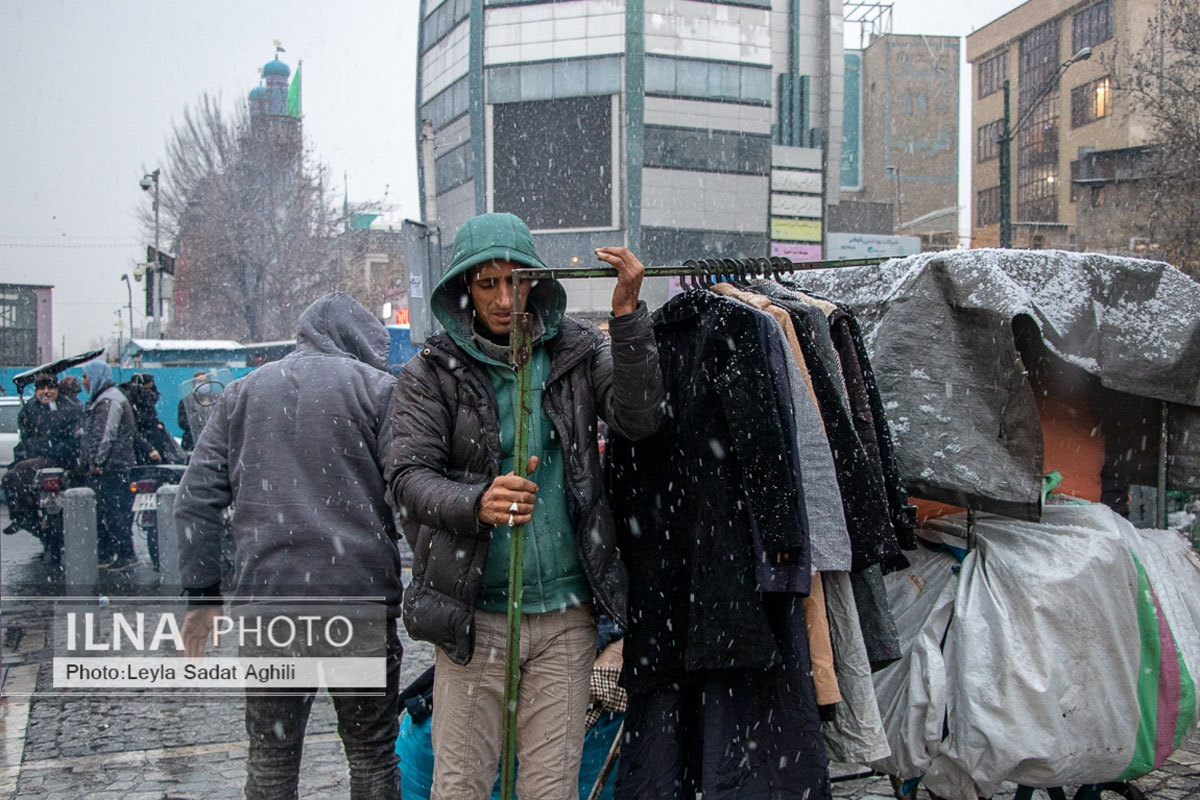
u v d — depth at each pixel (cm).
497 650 254
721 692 265
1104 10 3994
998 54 4919
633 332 242
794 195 4041
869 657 282
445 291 250
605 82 3819
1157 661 298
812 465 260
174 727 469
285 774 300
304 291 3572
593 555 253
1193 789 385
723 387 256
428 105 4462
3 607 732
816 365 271
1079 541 302
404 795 330
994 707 289
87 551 780
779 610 262
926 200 5906
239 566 300
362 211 4219
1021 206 4703
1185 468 352
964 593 308
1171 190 1794
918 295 310
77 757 429
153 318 2834
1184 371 328
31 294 4394
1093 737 290
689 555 269
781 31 4019
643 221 3822
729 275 276
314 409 302
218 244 3462
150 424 989
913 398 306
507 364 253
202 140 3441
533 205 3897
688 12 3856
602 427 590
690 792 283
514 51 3888
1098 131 4012
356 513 300
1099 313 324
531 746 257
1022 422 296
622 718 315
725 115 3919
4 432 1361
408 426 249
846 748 276
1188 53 1991
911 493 308
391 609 305
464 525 230
